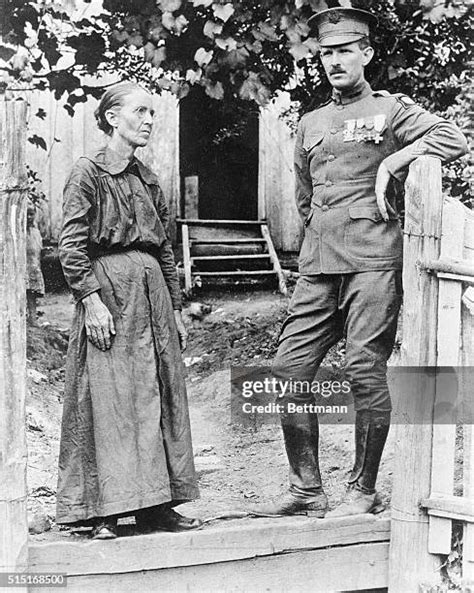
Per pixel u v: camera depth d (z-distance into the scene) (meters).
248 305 6.70
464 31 5.50
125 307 4.10
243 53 4.78
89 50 5.41
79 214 4.04
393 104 4.31
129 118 4.16
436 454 4.10
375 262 4.25
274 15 4.73
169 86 5.01
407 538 4.11
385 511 4.41
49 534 4.13
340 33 4.27
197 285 6.72
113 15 5.12
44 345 6.09
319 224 4.37
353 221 4.29
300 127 4.54
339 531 4.16
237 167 6.68
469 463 4.11
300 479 4.37
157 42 4.94
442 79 5.61
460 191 5.91
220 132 6.45
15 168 3.70
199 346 6.36
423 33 5.48
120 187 4.16
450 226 4.04
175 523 4.16
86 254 4.05
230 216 6.73
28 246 6.05
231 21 4.79
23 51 5.59
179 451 4.16
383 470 5.08
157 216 4.28
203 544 4.00
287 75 5.50
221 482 5.07
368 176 4.32
